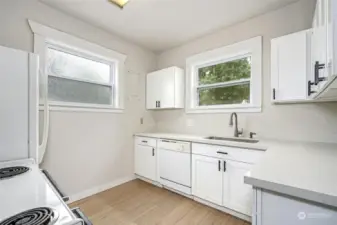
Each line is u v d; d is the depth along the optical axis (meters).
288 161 1.14
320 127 1.98
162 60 3.66
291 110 2.16
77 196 2.49
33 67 1.42
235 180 2.03
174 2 2.14
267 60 2.35
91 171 2.66
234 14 2.38
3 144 1.27
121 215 2.10
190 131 3.16
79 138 2.54
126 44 3.18
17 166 1.23
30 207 0.65
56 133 2.31
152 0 2.10
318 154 1.36
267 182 0.79
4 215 0.58
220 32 2.82
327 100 1.80
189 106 3.18
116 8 2.26
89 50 2.63
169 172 2.71
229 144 2.07
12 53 1.31
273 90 1.94
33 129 1.41
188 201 2.43
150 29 2.79
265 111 2.36
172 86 3.12
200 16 2.43
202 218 2.03
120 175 3.05
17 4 1.99
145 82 3.54
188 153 2.48
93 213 2.14
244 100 2.64
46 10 2.21
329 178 0.81
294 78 1.79
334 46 0.68
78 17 2.47
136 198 2.52
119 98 3.04
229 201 2.08
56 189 0.91
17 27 1.99
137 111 3.37
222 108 2.77
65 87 2.48
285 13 2.21
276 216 0.79
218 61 2.91
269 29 2.33
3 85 1.27
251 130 2.47
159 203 2.38
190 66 3.20
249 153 1.92
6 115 1.29
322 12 1.09
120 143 3.07
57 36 2.29
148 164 3.03
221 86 2.89
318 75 1.19
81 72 2.67
